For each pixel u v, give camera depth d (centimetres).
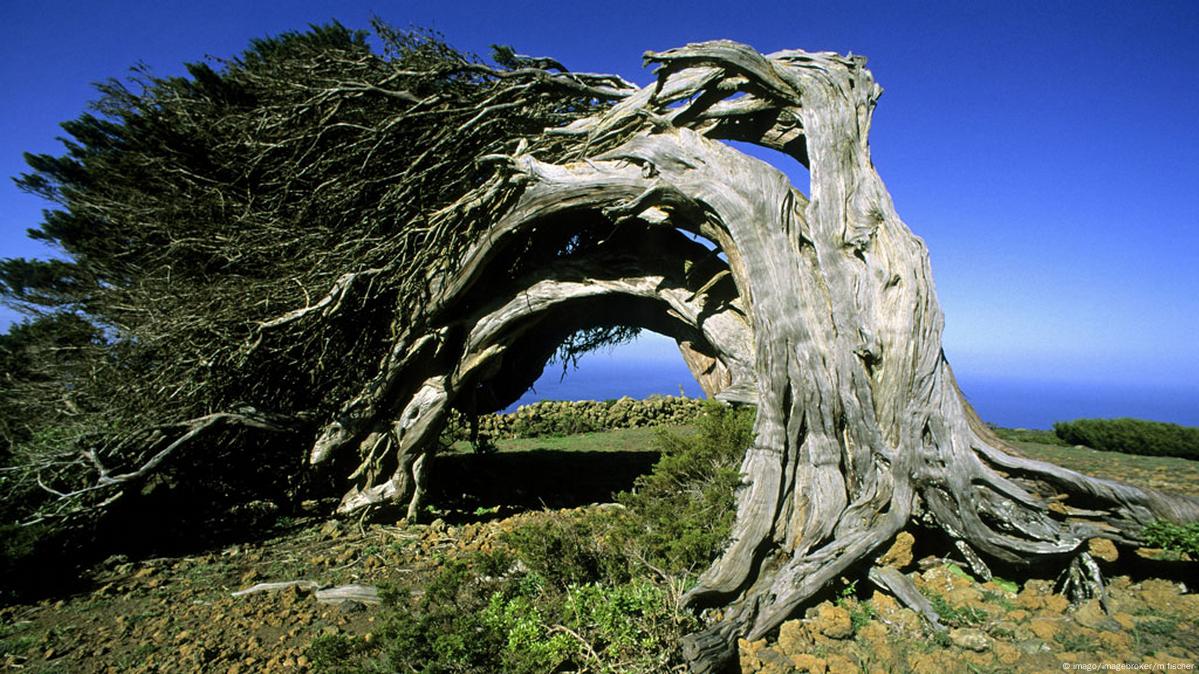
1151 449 1391
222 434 1103
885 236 733
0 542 745
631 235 1082
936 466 662
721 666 483
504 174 995
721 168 800
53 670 546
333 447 1091
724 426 773
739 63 812
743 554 620
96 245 1459
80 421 1022
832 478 675
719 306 946
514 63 1198
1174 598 580
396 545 931
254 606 693
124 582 796
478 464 1634
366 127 1207
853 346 699
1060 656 493
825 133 779
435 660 451
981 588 630
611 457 1772
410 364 1127
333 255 1126
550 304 1077
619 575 584
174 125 1295
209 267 1284
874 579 628
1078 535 609
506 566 583
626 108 967
